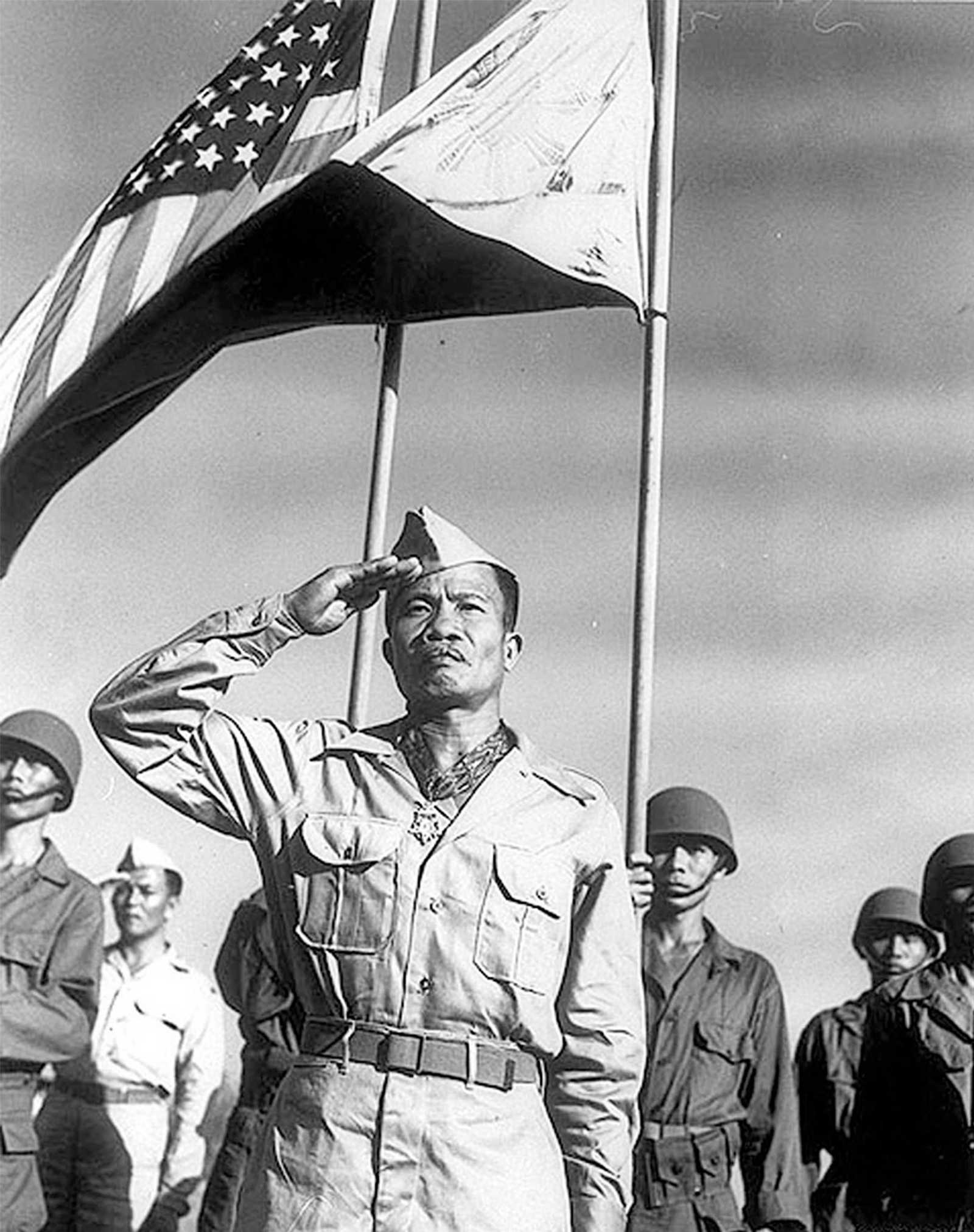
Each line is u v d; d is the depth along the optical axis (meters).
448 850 3.14
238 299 3.52
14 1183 3.36
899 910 3.58
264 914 3.43
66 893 3.54
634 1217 3.29
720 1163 3.33
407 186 3.30
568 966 3.15
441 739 3.26
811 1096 3.44
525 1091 3.07
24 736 3.64
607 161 3.38
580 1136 3.12
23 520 3.71
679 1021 3.41
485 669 3.29
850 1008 3.51
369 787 3.21
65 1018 3.43
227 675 3.13
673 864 3.56
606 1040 3.13
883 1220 3.39
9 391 3.46
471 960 3.08
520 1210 3.00
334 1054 3.06
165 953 3.51
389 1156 3.00
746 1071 3.39
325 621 3.16
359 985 3.08
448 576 3.30
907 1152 3.41
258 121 3.47
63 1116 3.40
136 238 3.44
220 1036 3.46
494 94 3.37
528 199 3.33
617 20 3.46
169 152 3.48
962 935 3.56
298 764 3.23
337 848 3.15
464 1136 3.01
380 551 3.67
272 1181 3.03
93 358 3.44
